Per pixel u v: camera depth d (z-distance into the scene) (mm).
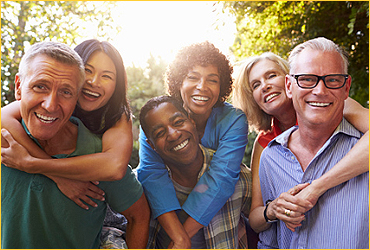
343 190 2018
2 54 4523
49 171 1864
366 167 1937
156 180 2338
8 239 1904
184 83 2385
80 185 1954
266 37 4629
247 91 2545
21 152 1851
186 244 2260
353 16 3750
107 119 2119
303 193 2025
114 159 1957
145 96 4305
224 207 2393
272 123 2609
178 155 2354
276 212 2125
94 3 4773
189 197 2330
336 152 2076
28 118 1810
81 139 1999
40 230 1934
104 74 2090
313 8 4375
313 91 1988
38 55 1799
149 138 2395
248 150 3955
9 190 1896
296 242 2133
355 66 4371
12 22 4648
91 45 2104
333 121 2041
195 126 2453
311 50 2031
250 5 4195
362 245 1960
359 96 4320
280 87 2416
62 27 4762
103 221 2154
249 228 2568
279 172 2213
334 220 2020
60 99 1805
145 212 2250
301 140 2170
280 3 4457
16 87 1889
